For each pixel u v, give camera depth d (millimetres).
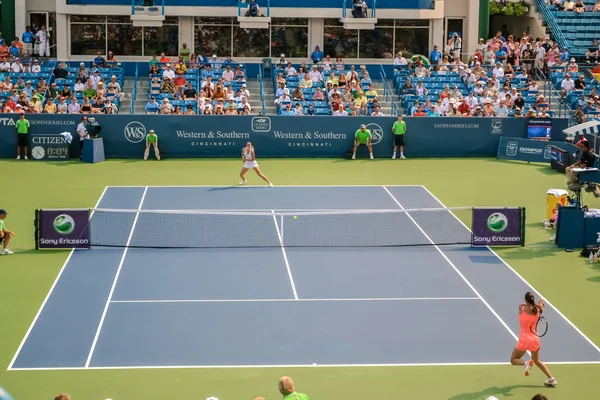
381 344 26219
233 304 29328
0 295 29703
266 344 26125
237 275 32188
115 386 23250
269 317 28219
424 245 35938
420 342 26406
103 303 29219
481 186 46594
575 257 34688
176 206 41562
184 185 46094
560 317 28500
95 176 47844
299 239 36656
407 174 49531
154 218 39469
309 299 29859
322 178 48188
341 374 24188
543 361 25188
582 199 43406
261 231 37719
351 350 25781
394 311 28844
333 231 37844
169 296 29969
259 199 43156
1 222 33906
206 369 24391
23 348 25547
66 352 25344
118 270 32531
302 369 24484
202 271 32594
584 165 41969
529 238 37219
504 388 23453
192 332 26938
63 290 30328
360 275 32344
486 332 27219
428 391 23219
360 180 47844
